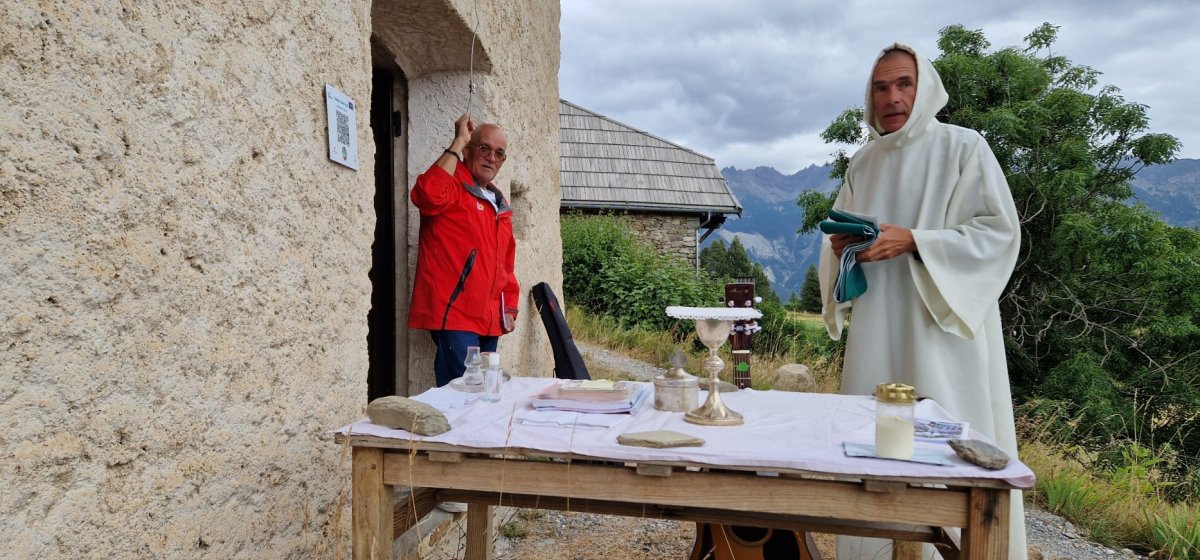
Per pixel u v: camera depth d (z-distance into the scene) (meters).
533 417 1.87
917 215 2.74
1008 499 1.46
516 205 4.62
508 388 2.38
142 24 1.40
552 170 5.23
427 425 1.71
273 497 1.83
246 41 1.73
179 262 1.50
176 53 1.50
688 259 16.00
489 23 3.67
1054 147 10.72
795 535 2.34
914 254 2.61
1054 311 10.27
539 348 4.66
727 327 1.90
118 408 1.35
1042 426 7.11
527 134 4.54
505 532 3.65
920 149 2.76
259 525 1.77
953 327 2.57
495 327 3.48
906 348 2.69
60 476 1.23
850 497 1.55
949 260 2.55
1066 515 4.79
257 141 1.77
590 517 3.96
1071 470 5.53
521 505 2.29
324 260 2.09
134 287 1.38
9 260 1.14
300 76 1.97
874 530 2.01
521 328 4.35
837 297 2.65
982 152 2.66
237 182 1.69
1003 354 2.69
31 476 1.18
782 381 7.94
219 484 1.63
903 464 1.49
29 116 1.17
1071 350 9.85
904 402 1.52
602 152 16.94
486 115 3.71
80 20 1.26
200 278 1.57
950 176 2.68
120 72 1.35
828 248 2.94
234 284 1.68
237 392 1.69
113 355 1.34
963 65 11.05
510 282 3.66
